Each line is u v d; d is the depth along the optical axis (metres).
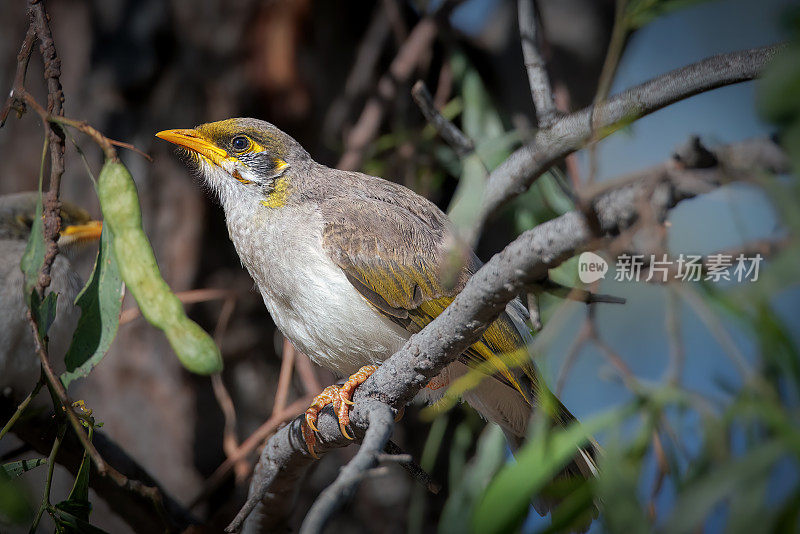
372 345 8.33
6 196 10.21
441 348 6.34
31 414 6.75
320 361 8.72
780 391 4.75
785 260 4.09
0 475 5.84
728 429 4.98
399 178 11.57
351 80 11.80
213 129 8.94
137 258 5.51
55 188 5.70
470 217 8.44
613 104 5.27
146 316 5.41
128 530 10.76
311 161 9.04
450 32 11.34
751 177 4.22
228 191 8.88
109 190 5.64
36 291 5.65
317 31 11.78
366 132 11.05
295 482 8.34
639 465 5.18
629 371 7.09
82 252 10.76
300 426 7.75
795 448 4.16
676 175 4.44
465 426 10.34
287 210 8.58
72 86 11.23
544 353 7.91
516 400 8.53
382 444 5.40
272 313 8.77
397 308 8.21
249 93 11.39
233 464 9.98
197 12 11.39
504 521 4.84
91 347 5.87
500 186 6.04
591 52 11.47
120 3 11.45
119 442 10.79
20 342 8.86
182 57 11.34
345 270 8.22
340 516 11.06
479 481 9.38
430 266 8.24
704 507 4.15
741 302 4.55
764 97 3.71
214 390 11.27
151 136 11.21
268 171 8.72
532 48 6.04
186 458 10.95
